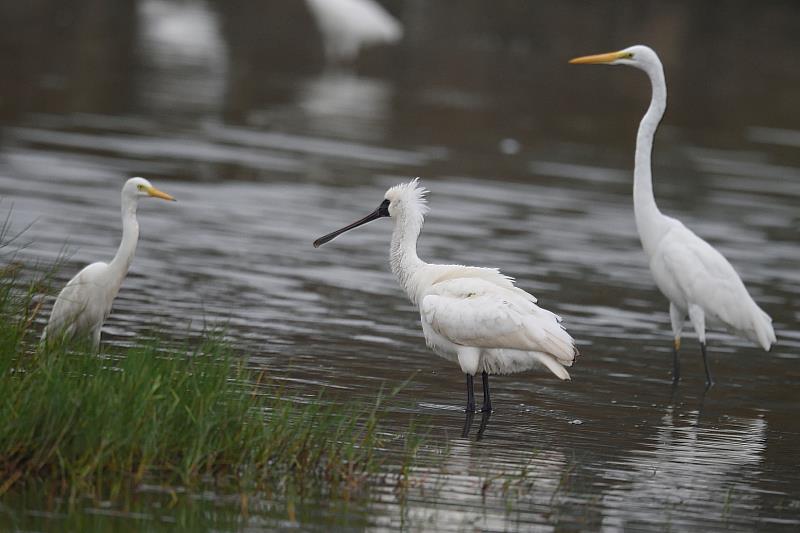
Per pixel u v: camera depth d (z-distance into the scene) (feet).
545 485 33.04
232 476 31.45
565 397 43.60
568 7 178.40
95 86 107.24
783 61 160.66
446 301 40.01
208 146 87.45
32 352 35.83
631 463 35.86
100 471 29.94
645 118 50.90
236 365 38.22
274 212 71.00
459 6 175.52
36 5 156.97
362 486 31.65
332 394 40.01
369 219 43.42
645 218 50.57
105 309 40.04
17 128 86.33
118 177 74.90
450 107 114.83
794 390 47.06
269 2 176.55
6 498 28.86
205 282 54.60
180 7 168.14
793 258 71.00
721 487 34.19
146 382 31.89
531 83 133.59
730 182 92.63
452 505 30.81
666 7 181.57
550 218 76.28
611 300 59.16
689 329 56.34
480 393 43.16
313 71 130.31
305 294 54.75
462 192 81.00
